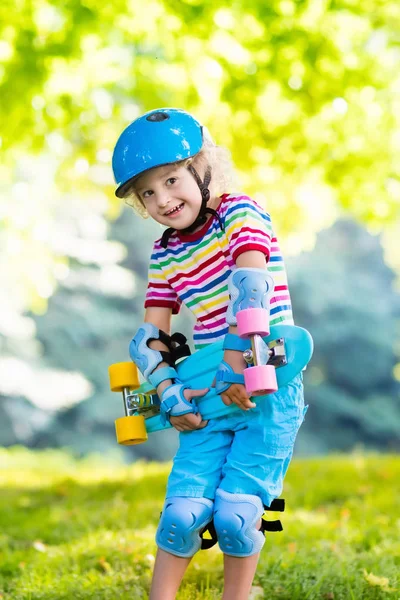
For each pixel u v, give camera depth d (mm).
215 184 3693
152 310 3828
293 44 9289
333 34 9562
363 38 10141
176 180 3557
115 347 29000
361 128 10555
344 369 33656
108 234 30078
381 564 4836
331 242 34656
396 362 33781
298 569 4664
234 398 3416
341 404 32438
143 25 9625
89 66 9922
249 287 3404
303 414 3645
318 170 10914
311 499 7547
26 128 9875
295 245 12266
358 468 9227
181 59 9648
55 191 13664
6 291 22406
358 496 7676
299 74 9578
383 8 9750
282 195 11391
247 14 9156
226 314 3471
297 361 3482
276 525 3553
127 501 7754
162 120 3570
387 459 10258
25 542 6258
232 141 10234
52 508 7723
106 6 9391
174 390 3541
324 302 32938
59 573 4965
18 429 26859
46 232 14094
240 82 9461
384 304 33875
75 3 9211
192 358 3643
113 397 28156
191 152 3562
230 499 3395
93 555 5219
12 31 9438
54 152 11164
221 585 4496
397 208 11469
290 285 32719
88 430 28141
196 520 3391
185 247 3686
